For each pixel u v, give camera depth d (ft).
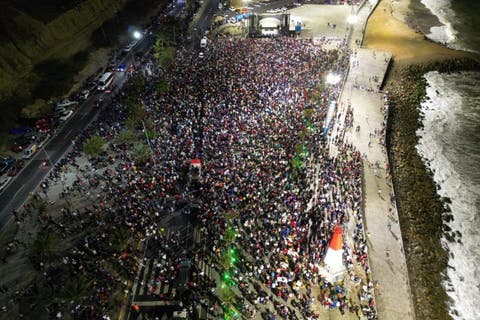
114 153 159.02
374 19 327.26
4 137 174.81
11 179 151.43
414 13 344.28
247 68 220.43
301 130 164.14
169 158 151.23
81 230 123.44
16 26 227.81
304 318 94.89
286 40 265.75
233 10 338.13
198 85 204.54
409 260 119.24
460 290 110.83
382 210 131.85
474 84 223.30
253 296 100.22
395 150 170.50
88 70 241.55
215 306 98.22
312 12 332.60
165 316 95.55
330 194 132.46
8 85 199.11
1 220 132.46
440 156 167.43
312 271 105.19
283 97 188.55
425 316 103.14
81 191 140.15
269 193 130.52
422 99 208.03
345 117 182.91
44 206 132.67
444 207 140.36
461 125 188.03
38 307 102.12
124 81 223.51
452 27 309.42
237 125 167.63
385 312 100.37
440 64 240.32
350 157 153.38
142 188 137.80
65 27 260.62
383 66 236.43
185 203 131.13
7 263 115.14
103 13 300.61
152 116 179.52
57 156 163.73
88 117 190.49
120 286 105.81
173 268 109.29
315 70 217.36
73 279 107.34
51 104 202.59
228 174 139.23
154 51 259.80
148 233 120.37
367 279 106.32
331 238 110.63
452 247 124.47
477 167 161.27
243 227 119.75
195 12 337.93
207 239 117.80
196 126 170.60
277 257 109.29
